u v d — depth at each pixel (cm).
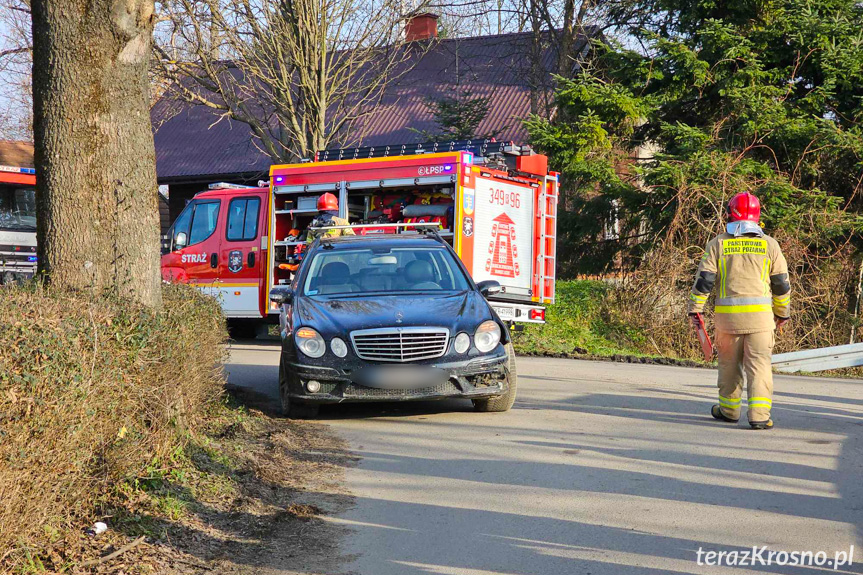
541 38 2484
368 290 879
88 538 470
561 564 453
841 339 1599
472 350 790
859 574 434
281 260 1422
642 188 1883
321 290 884
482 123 2561
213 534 503
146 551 466
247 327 1655
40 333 408
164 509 521
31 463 399
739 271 771
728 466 638
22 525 399
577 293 1728
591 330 1614
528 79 2530
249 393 952
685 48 1906
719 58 1917
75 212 610
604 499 562
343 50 2198
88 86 612
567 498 566
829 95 1852
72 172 611
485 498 570
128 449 527
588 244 2064
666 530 501
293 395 792
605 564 451
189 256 1534
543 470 633
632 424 789
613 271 2020
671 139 1991
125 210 623
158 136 3144
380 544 489
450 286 889
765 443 712
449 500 568
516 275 1334
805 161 1788
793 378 1189
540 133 1967
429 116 2684
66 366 423
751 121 1797
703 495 568
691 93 2041
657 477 611
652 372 1186
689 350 1564
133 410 543
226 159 2906
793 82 1906
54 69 610
